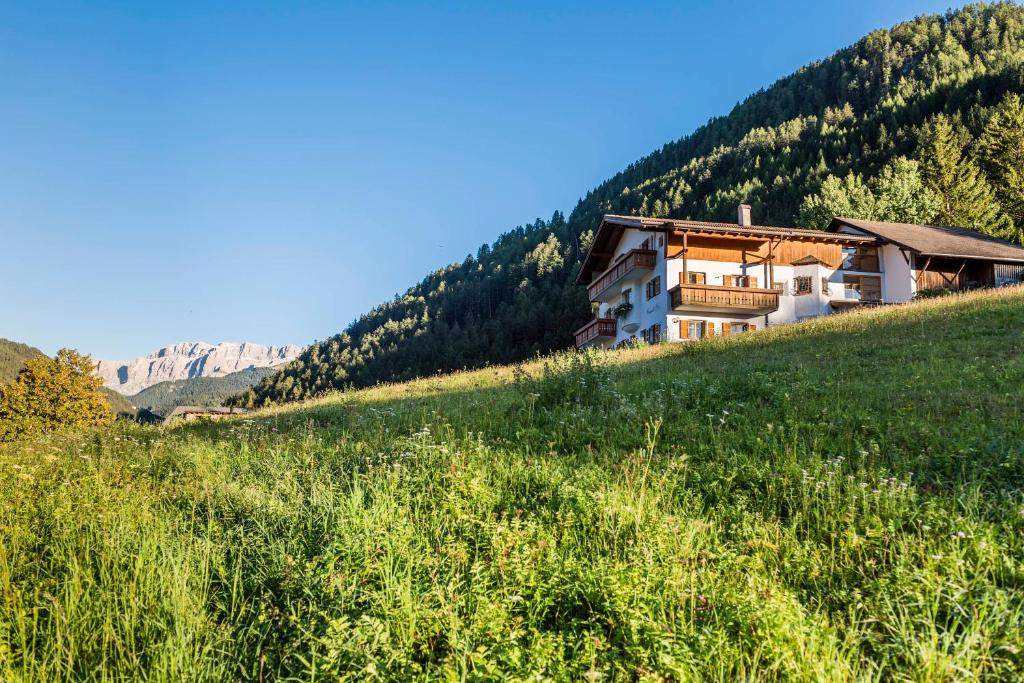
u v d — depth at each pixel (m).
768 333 24.52
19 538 6.08
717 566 5.37
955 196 64.00
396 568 5.09
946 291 35.50
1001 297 24.88
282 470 8.60
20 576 5.32
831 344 20.28
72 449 11.16
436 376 28.00
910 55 192.88
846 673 4.02
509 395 14.74
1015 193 64.19
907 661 4.19
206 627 4.54
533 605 4.77
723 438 9.65
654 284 39.25
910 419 10.26
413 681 3.81
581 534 6.12
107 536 5.77
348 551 5.36
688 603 4.70
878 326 22.44
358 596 4.78
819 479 7.45
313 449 10.03
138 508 6.96
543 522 6.38
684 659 3.91
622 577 4.77
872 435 9.60
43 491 7.78
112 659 4.22
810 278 39.03
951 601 4.74
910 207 61.62
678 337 37.03
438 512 6.51
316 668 3.98
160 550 5.57
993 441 8.45
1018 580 5.19
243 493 7.36
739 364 18.58
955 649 4.17
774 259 39.38
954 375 13.83
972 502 6.55
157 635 4.41
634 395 13.39
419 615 4.47
